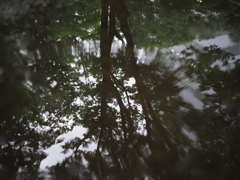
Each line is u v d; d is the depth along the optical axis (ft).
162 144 13.02
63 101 18.22
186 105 16.10
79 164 12.22
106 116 16.14
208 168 11.30
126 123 15.23
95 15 32.99
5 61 22.44
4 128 15.08
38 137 14.49
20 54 23.89
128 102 17.38
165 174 11.21
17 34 27.07
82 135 14.61
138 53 24.50
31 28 28.35
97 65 23.00
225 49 23.84
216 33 28.48
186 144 12.89
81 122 15.88
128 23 31.96
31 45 25.63
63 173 11.61
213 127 13.96
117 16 30.35
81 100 18.11
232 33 27.53
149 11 34.94
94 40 28.43
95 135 14.52
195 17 32.83
